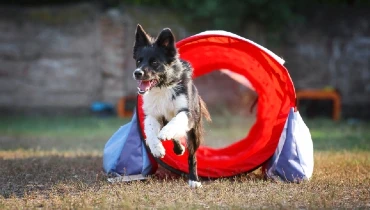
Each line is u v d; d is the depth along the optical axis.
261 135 10.16
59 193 7.77
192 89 8.52
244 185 8.22
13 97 22.97
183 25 23.72
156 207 6.82
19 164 10.27
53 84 23.14
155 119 8.41
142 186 8.11
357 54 23.97
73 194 7.71
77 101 23.23
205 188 8.05
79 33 23.28
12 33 22.98
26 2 24.22
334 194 7.43
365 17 24.38
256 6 23.12
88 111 23.22
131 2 24.69
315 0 24.53
